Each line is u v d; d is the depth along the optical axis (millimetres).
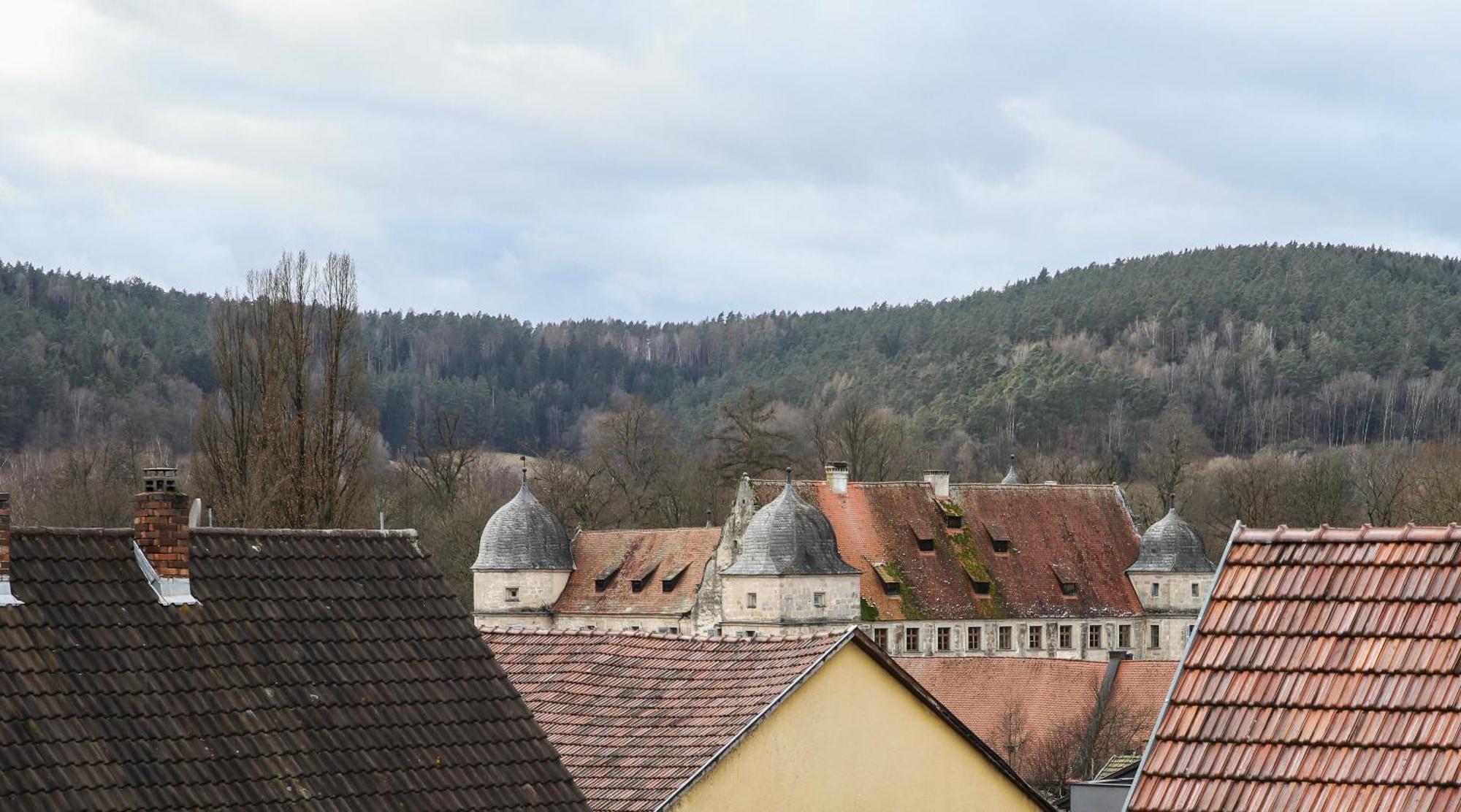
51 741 29266
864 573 148000
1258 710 28484
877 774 44969
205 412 98250
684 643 47531
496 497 189625
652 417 196000
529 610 154000
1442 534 29312
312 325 97625
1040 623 152125
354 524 97812
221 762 30719
